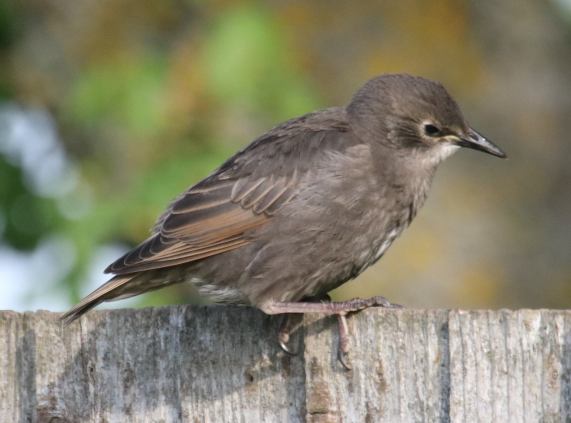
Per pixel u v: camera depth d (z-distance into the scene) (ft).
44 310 29.43
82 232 43.86
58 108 49.42
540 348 25.29
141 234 43.62
